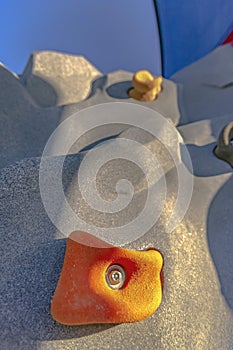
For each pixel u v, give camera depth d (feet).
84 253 1.37
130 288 1.37
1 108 2.37
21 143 2.26
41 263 1.45
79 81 3.01
